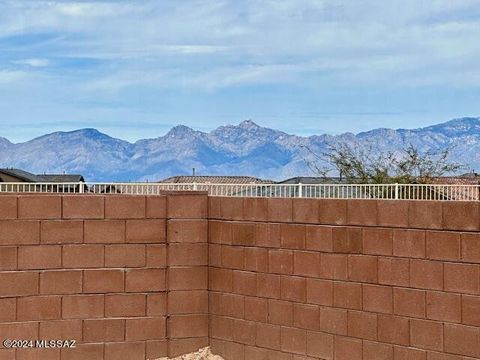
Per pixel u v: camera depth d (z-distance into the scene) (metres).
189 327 13.30
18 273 12.71
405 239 11.26
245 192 13.59
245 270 12.91
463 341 10.73
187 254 13.32
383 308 11.47
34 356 12.76
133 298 13.12
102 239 13.02
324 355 12.04
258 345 12.76
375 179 24.56
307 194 13.12
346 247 11.84
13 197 12.70
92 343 12.96
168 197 13.27
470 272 10.67
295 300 12.35
